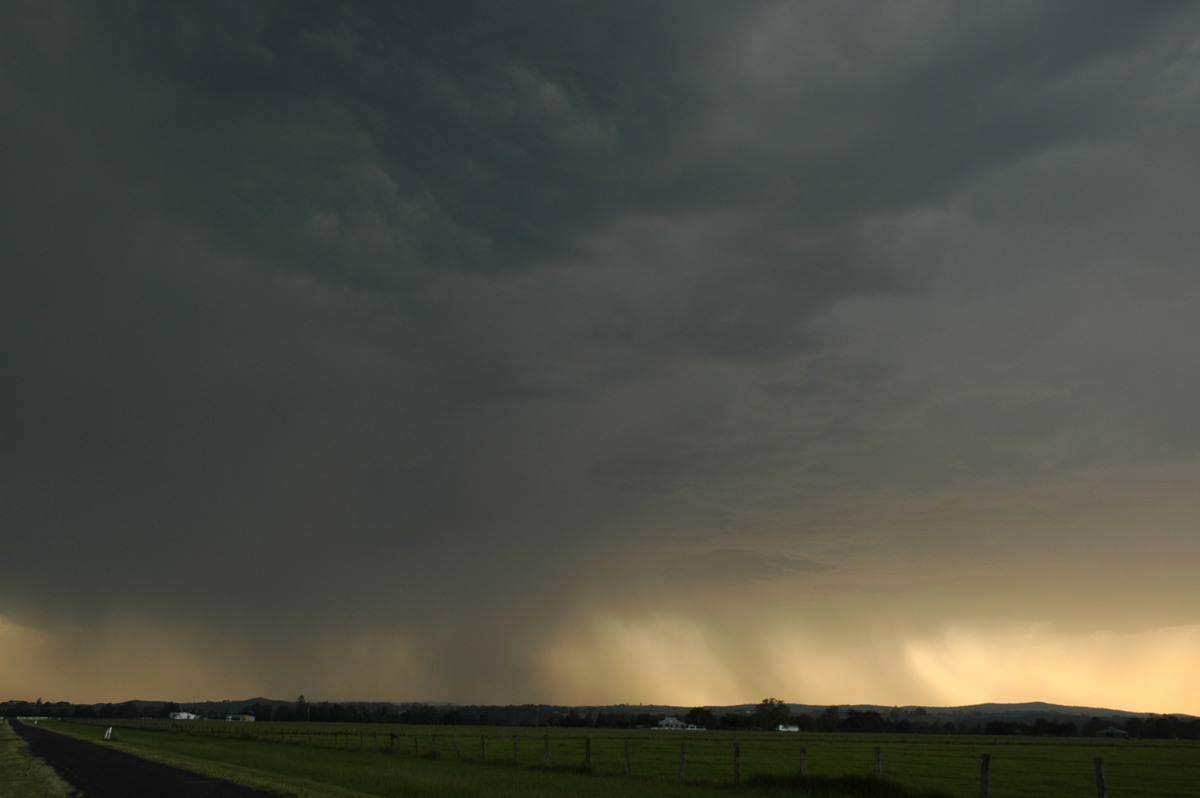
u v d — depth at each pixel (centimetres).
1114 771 6109
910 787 3266
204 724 16700
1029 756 8156
